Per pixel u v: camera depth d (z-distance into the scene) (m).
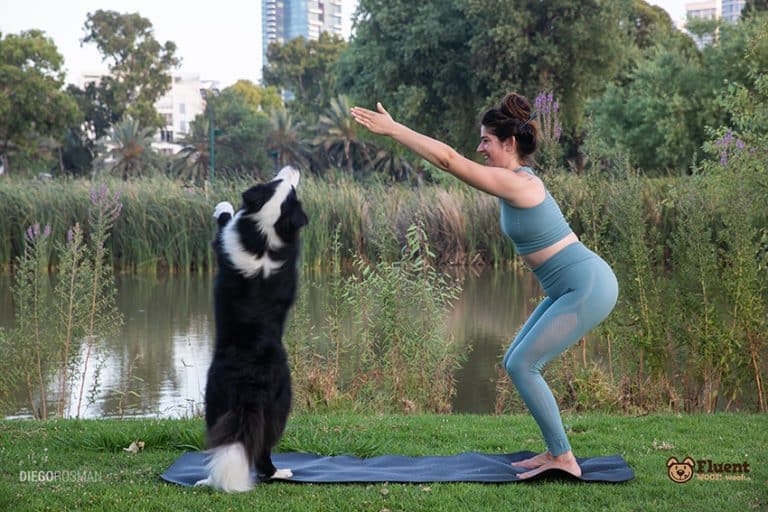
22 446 5.70
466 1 33.50
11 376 8.66
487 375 10.03
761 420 6.75
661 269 9.01
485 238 22.66
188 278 20.67
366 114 4.51
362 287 9.16
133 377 9.87
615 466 5.14
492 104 33.34
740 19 26.86
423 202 22.97
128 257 21.80
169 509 4.38
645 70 28.06
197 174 59.03
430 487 4.76
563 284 4.73
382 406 8.35
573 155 36.56
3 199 21.50
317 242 20.92
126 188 22.27
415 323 8.84
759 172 9.66
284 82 84.50
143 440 5.78
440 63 35.34
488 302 16.03
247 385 4.56
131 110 68.31
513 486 4.79
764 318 8.29
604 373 8.75
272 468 4.86
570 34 32.81
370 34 36.53
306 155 59.81
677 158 26.44
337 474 4.98
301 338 8.73
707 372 8.16
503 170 4.67
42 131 52.91
